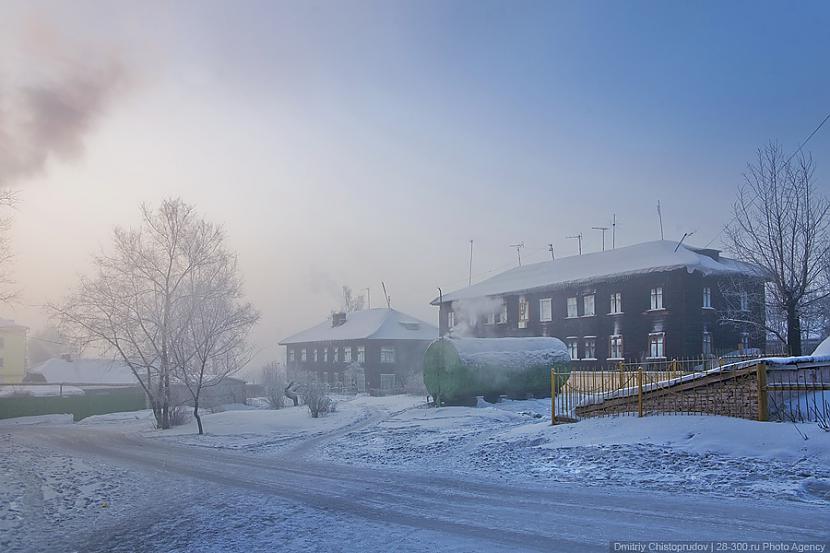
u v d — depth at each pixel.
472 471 15.51
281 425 31.12
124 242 33.38
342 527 9.72
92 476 16.30
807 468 12.17
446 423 27.09
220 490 13.62
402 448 20.84
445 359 35.50
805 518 9.33
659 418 17.23
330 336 80.56
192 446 24.38
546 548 8.16
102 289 33.16
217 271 33.66
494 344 36.97
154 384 35.47
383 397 51.12
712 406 16.72
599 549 8.02
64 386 57.66
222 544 9.00
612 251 56.34
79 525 10.76
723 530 8.72
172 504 12.23
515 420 27.47
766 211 26.44
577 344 53.44
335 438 25.44
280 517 10.59
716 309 46.19
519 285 60.22
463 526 9.52
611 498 11.29
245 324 34.12
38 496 13.62
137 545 9.20
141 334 33.47
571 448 16.59
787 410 15.33
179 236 33.53
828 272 26.22
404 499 11.85
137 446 24.41
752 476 12.27
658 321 47.31
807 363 15.26
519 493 12.12
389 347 75.19
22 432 32.78
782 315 27.22
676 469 13.42
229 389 53.47
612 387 22.19
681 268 46.09
